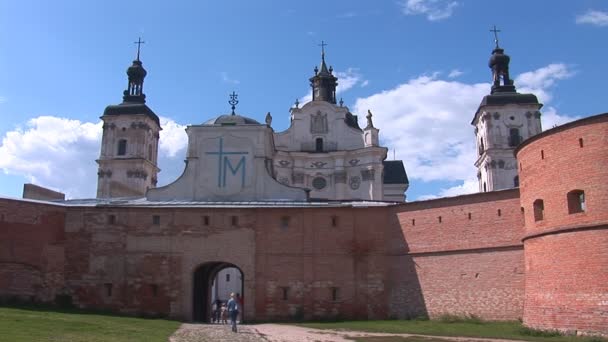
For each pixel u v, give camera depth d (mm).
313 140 82000
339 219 43250
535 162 33625
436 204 40594
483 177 91562
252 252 43188
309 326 36750
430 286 39656
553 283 31312
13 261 40250
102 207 43812
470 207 38969
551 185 32188
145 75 97750
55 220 42906
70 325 29109
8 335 24156
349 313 41688
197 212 43969
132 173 89750
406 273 41031
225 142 48750
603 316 28484
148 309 42500
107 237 43438
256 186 47719
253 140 48719
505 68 93062
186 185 48031
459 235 39062
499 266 36969
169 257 43250
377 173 78375
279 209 43750
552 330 30703
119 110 92312
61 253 42750
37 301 41031
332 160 80438
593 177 30219
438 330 33000
